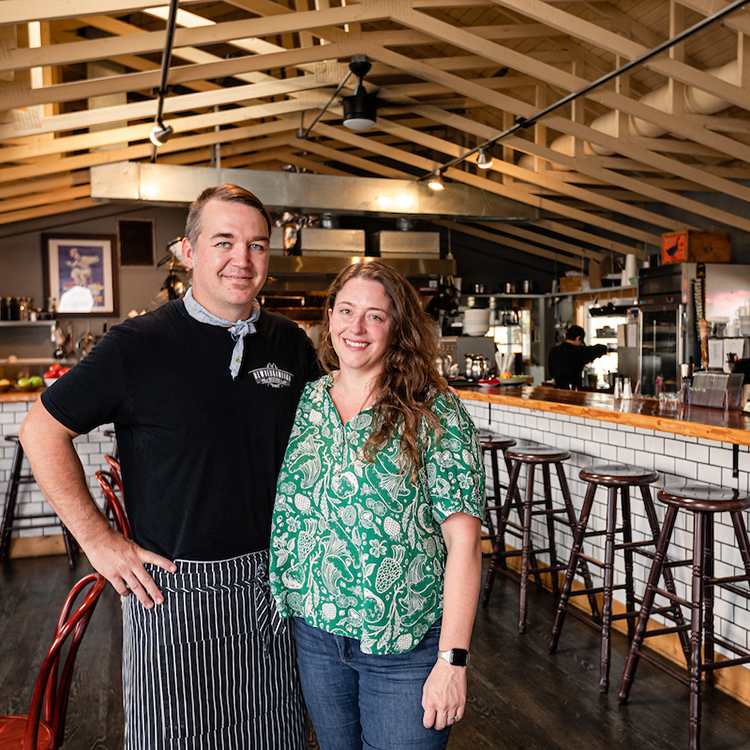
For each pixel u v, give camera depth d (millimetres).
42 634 3719
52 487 1545
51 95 4559
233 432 1648
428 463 1554
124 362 1592
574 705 2906
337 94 5957
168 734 1610
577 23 4254
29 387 6316
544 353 10016
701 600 2596
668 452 3467
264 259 1698
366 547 1515
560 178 7324
